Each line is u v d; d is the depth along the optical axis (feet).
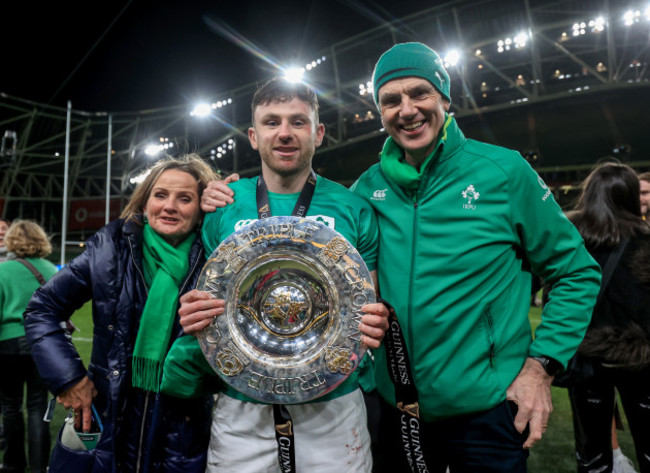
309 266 4.44
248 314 4.59
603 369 6.44
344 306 4.31
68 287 5.26
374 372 5.63
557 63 103.71
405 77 5.05
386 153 5.53
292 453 4.64
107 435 4.89
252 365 4.33
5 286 8.28
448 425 5.22
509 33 102.94
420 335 5.00
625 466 7.53
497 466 4.95
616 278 6.30
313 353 4.35
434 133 5.12
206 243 5.23
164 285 5.00
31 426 8.38
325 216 5.05
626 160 96.94
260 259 4.44
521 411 4.71
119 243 5.28
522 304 5.21
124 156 135.85
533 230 5.07
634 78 96.07
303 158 5.00
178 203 5.17
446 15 107.86
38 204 127.85
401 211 5.31
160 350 4.94
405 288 5.09
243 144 132.87
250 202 5.22
